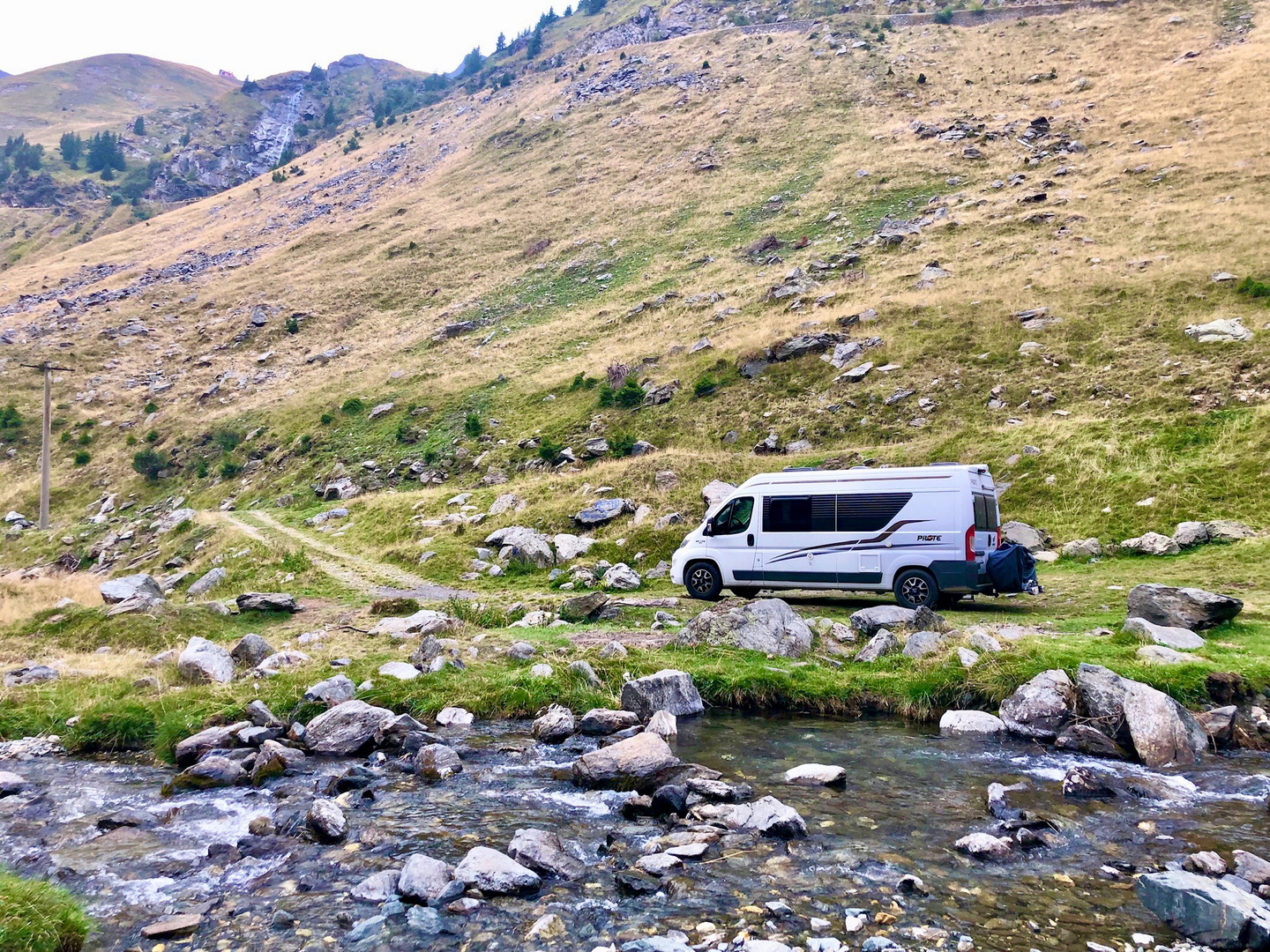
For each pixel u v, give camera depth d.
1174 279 36.56
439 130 147.50
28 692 10.90
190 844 6.43
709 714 9.91
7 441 63.88
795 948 4.48
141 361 77.56
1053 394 30.14
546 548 24.61
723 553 16.67
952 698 9.60
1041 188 59.12
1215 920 4.50
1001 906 4.96
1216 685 9.00
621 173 97.06
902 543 14.84
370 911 5.12
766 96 104.75
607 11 197.25
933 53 104.94
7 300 102.94
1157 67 80.94
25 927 4.67
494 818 6.75
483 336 65.88
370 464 46.19
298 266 95.38
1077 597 15.53
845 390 35.38
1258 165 51.44
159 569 33.25
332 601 20.58
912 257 51.09
